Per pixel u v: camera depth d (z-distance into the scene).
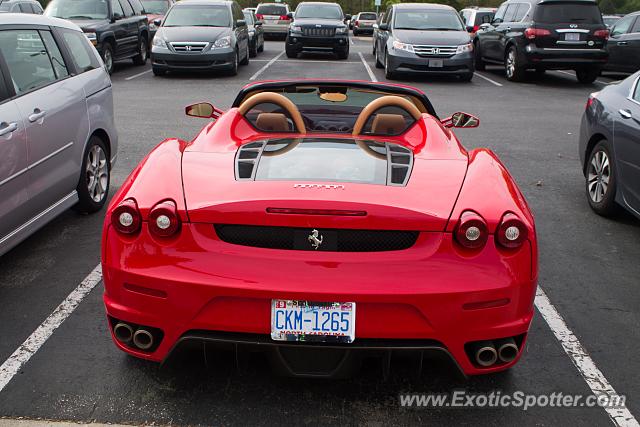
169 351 2.58
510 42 15.06
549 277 4.22
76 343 3.24
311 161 2.96
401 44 14.48
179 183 2.70
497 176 2.86
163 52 14.20
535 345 3.32
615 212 5.40
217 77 14.57
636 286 4.11
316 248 2.48
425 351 2.49
